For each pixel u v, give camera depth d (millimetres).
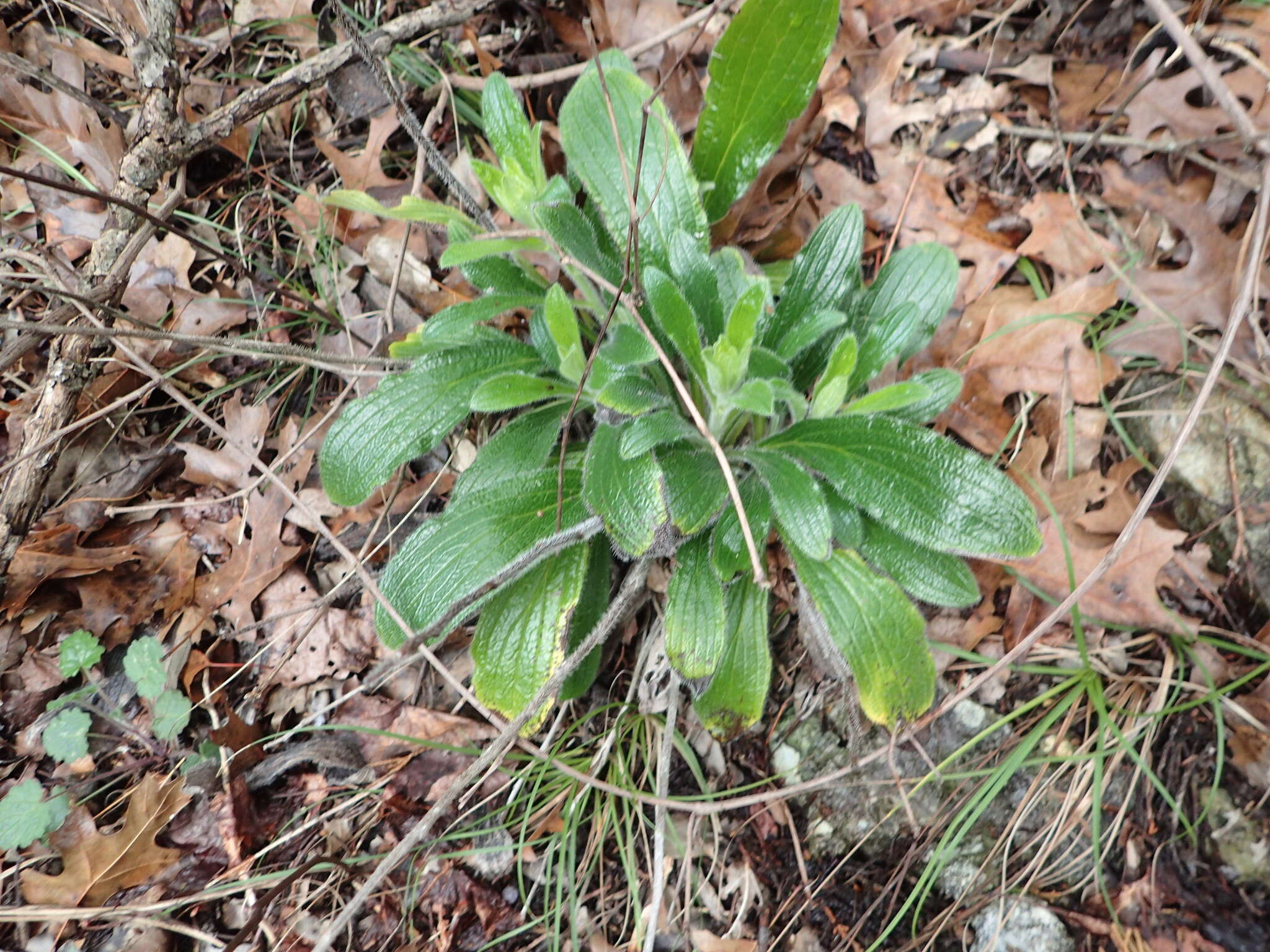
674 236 359
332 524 438
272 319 464
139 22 467
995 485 328
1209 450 415
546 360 382
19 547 397
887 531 364
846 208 370
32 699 396
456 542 360
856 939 397
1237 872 390
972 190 462
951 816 402
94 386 431
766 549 416
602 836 397
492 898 389
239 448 395
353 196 365
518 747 406
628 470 332
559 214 353
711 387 354
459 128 488
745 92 376
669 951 391
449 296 461
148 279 448
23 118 448
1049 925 389
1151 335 424
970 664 412
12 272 445
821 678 418
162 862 370
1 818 354
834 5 350
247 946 367
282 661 413
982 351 432
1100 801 392
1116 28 459
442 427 368
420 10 447
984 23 478
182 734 402
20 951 358
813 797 413
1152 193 437
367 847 391
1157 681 402
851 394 386
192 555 428
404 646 318
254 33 492
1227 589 408
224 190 480
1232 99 290
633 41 482
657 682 416
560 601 362
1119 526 403
